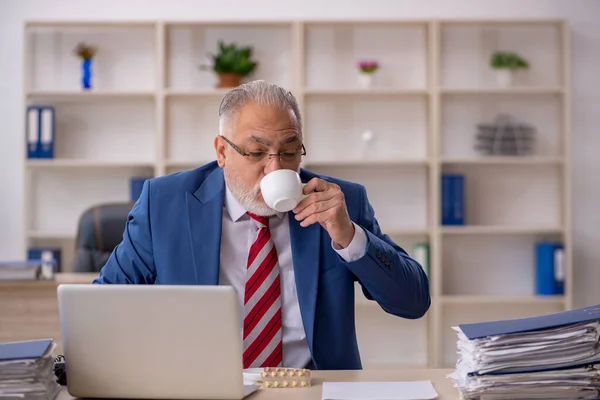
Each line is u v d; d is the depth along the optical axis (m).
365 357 5.01
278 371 1.59
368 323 5.02
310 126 5.02
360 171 5.04
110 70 4.96
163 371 1.45
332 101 5.02
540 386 1.45
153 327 1.43
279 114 1.85
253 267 1.95
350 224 1.83
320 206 1.76
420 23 4.86
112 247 3.43
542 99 5.03
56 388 1.55
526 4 4.98
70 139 4.99
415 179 5.03
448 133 5.03
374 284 1.89
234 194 1.93
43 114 4.78
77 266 3.42
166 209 2.01
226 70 4.82
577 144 5.02
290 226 1.98
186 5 4.96
